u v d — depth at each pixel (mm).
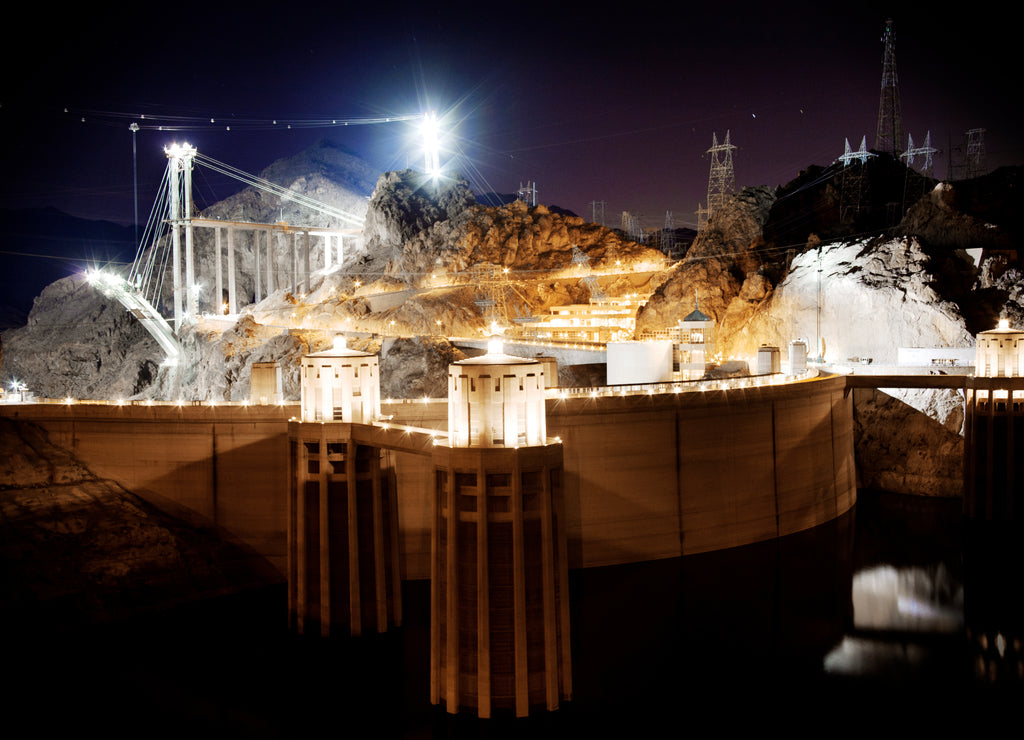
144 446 88188
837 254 143250
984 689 68188
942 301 127750
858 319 135125
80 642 74375
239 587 84000
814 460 105875
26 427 89875
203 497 87000
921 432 124250
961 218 137625
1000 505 105000
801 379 114000
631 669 71500
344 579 70375
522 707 55656
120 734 61156
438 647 58281
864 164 174125
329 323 198125
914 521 110000
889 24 181125
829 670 71438
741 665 72312
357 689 67375
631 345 116438
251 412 85938
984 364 106625
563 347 153250
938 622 80688
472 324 193750
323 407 71188
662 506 90938
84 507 84062
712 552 94000
